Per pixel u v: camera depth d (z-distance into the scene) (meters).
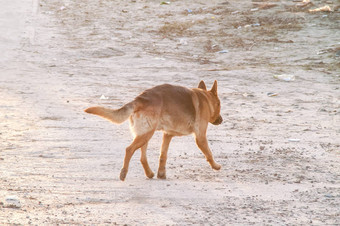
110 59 77.31
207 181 29.02
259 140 39.91
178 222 21.44
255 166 32.72
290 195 26.31
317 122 46.22
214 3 114.81
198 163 33.28
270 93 58.31
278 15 101.88
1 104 49.31
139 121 27.72
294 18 99.12
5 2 112.81
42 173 29.19
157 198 25.16
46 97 53.53
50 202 23.77
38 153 33.91
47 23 99.44
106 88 59.56
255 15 103.44
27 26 95.50
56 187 26.47
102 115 26.47
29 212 22.03
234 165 32.91
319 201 25.25
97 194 25.50
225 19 102.06
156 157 34.62
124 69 71.12
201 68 72.38
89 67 71.75
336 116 48.44
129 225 20.84
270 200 25.31
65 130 40.81
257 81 65.12
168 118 28.72
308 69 71.12
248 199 25.41
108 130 41.56
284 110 51.06
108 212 22.58
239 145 38.34
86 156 33.75
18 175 28.52
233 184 28.45
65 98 53.47
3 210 22.11
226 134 41.72
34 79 62.94
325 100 55.50
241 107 52.16
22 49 80.50
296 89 60.88
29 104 49.91
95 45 85.38
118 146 36.84
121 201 24.44
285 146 38.19
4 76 63.72
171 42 88.75
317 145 38.53
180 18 104.38
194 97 30.16
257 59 77.44
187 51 83.50
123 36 92.00
